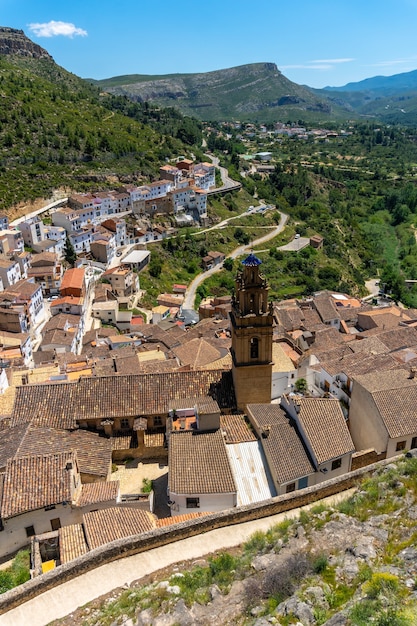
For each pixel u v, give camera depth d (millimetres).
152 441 45656
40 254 135375
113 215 181625
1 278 113562
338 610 19453
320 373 60250
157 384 49375
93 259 152750
